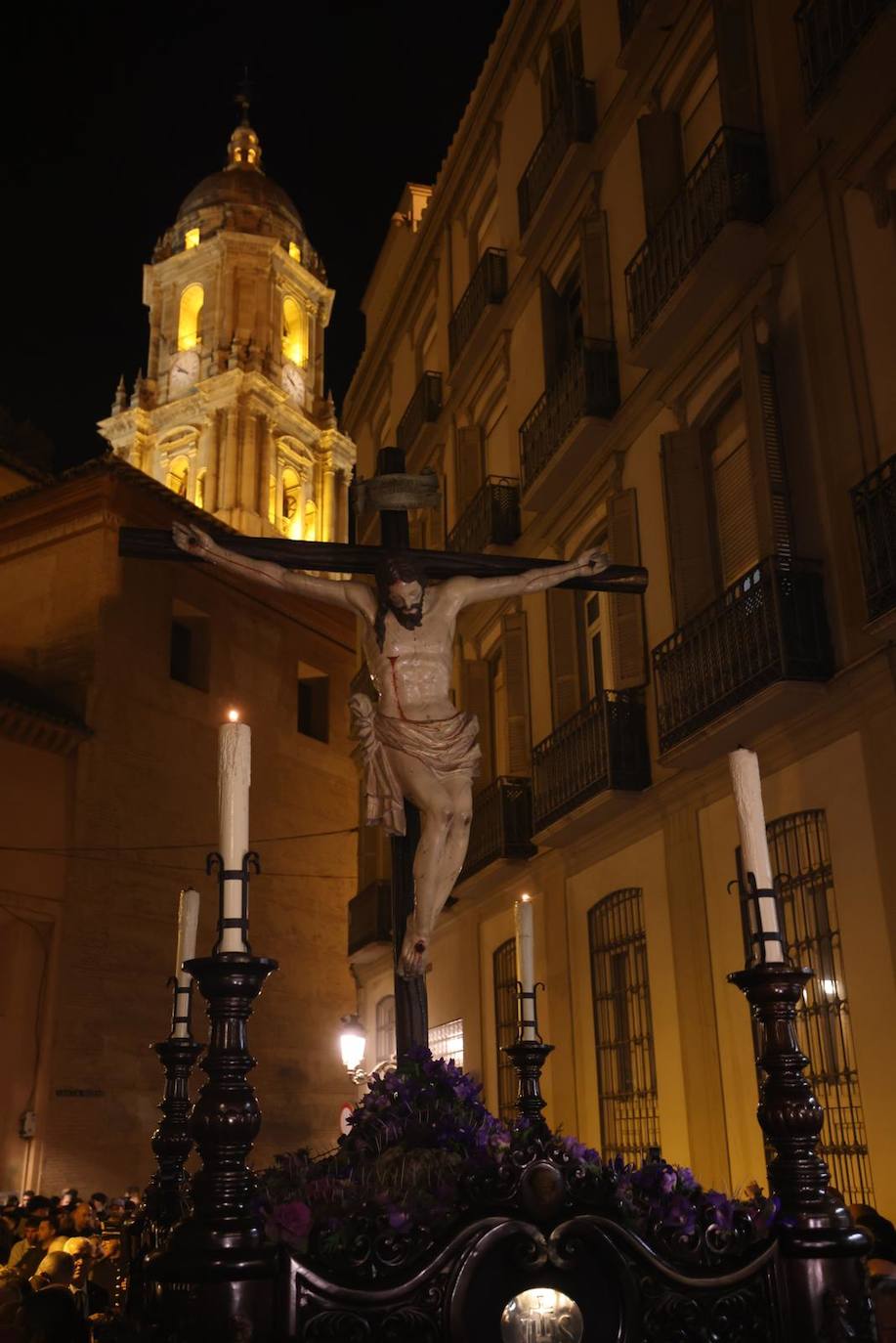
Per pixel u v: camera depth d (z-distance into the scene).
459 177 20.44
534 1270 3.22
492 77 18.98
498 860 15.28
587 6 15.83
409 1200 3.33
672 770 11.95
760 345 10.58
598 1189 3.35
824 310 10.13
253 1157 23.66
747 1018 10.31
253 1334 2.91
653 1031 11.89
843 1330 3.18
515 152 18.27
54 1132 19.66
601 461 14.03
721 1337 3.29
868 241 9.70
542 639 15.70
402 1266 3.17
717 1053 10.72
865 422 9.48
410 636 4.88
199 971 3.22
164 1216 4.75
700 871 11.29
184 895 5.61
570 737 13.70
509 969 15.80
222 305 45.12
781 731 10.05
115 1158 20.45
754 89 11.55
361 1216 3.24
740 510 11.57
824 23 10.14
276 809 26.88
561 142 15.58
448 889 4.64
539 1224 3.28
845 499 9.58
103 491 24.03
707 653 10.88
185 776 24.28
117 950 21.66
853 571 9.40
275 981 25.64
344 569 5.13
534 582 5.18
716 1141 10.54
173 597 25.16
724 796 10.97
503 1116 15.25
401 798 4.76
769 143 11.25
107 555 23.77
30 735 21.19
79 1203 12.22
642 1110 12.03
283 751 27.50
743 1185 10.08
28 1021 20.06
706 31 12.62
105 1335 3.73
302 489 45.12
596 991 13.25
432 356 22.16
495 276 17.92
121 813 22.53
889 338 9.33
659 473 12.80
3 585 24.67
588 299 14.43
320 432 46.50
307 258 48.94
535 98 17.56
